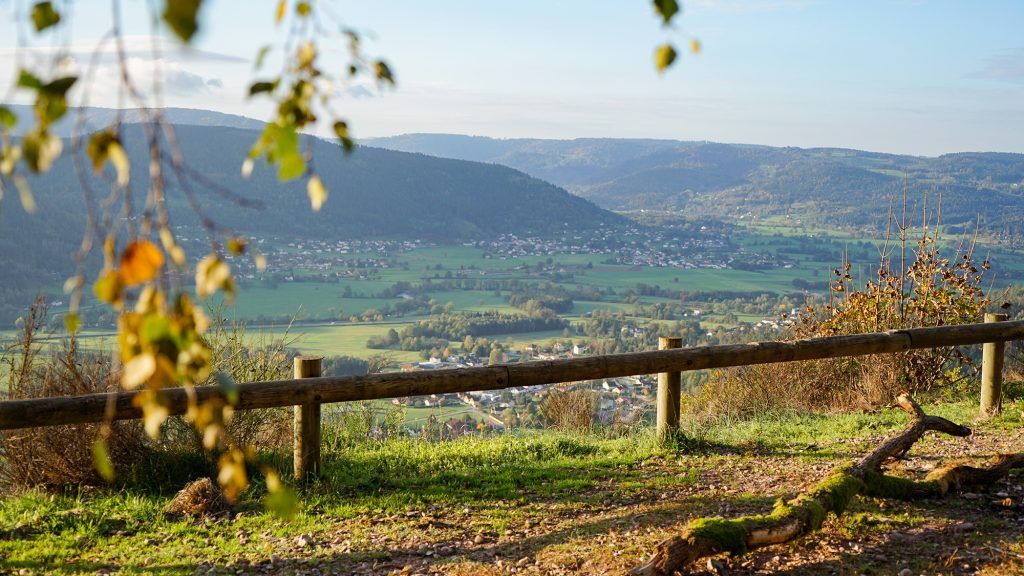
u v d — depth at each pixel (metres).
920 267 9.62
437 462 6.31
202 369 1.27
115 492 5.45
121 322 1.23
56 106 1.10
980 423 7.01
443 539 4.62
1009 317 7.45
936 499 4.71
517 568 4.12
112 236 1.14
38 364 5.64
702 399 9.55
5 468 5.53
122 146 1.14
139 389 4.86
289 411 6.54
